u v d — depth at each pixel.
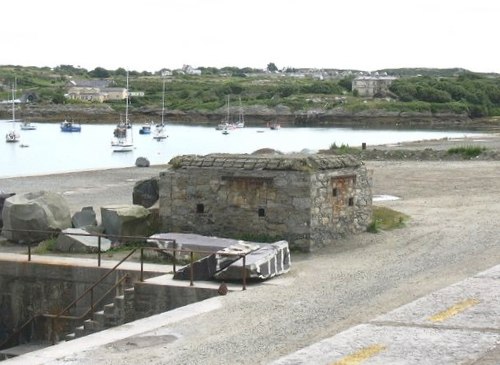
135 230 22.78
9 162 86.56
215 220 22.52
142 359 12.70
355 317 14.63
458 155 53.91
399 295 16.23
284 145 121.50
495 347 12.45
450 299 15.55
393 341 12.88
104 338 14.01
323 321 14.49
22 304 20.75
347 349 12.51
